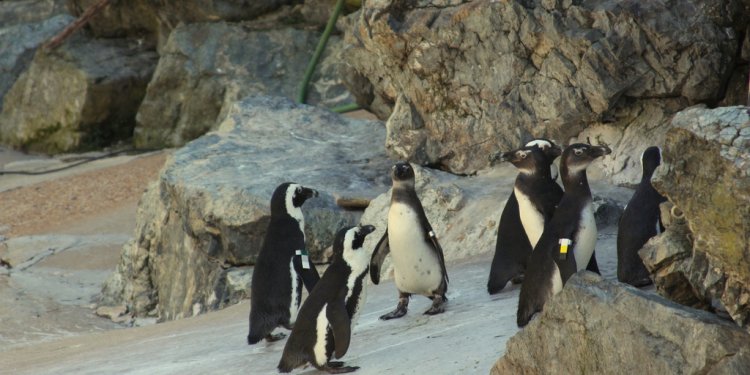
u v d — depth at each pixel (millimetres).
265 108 36844
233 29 55875
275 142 33906
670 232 11805
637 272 15547
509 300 16828
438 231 25719
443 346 14195
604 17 25109
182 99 55844
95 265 37781
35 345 24984
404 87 29984
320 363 14117
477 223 24844
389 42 29047
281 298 17062
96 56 60094
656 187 10844
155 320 32031
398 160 30562
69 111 59094
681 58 24750
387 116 35625
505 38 26922
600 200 22672
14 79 65562
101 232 41500
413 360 13781
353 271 14195
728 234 10070
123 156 56250
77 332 30688
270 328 16984
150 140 57000
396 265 16922
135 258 33938
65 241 40688
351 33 33062
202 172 31125
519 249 17422
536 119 27125
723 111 10375
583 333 10711
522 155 16547
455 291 18984
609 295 10625
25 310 32875
